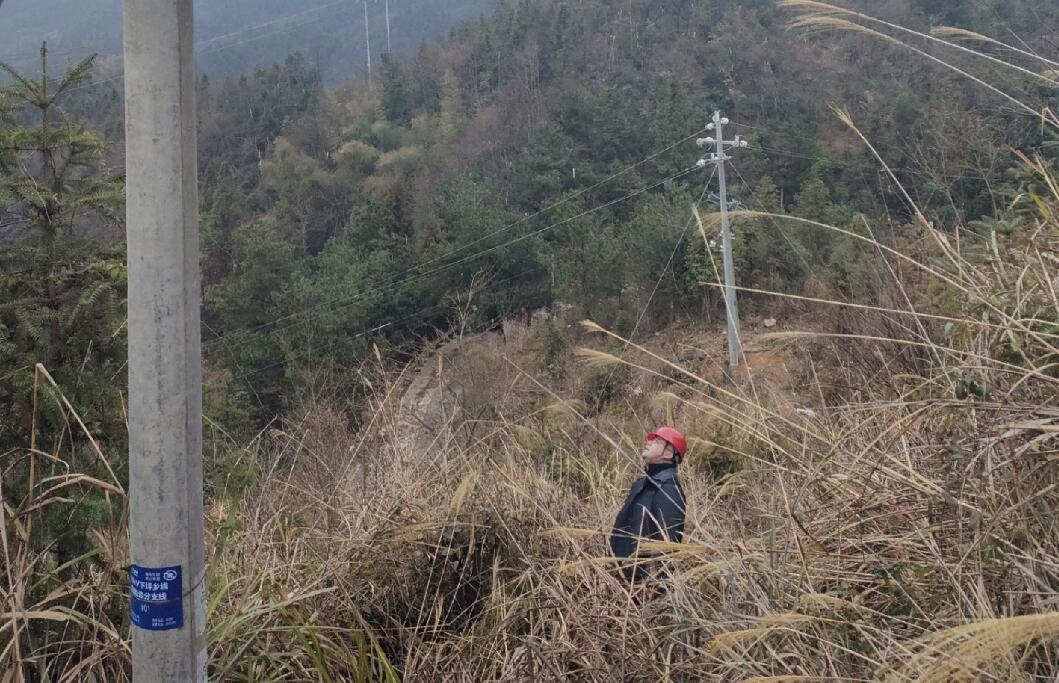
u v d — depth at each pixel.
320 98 64.00
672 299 21.83
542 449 5.25
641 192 35.69
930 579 2.57
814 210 19.58
